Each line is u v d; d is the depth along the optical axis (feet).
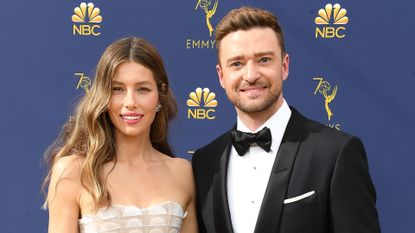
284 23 10.96
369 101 10.86
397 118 10.81
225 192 8.00
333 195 7.50
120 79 8.04
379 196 10.88
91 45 11.07
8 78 11.11
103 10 11.06
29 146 11.13
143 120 8.14
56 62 11.09
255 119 8.13
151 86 8.16
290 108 8.38
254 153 8.07
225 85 8.05
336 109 10.91
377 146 10.86
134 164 8.35
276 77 7.86
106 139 8.21
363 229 7.43
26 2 11.05
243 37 7.84
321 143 7.78
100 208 7.84
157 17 11.05
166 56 11.07
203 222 8.23
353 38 10.87
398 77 10.80
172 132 11.09
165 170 8.50
